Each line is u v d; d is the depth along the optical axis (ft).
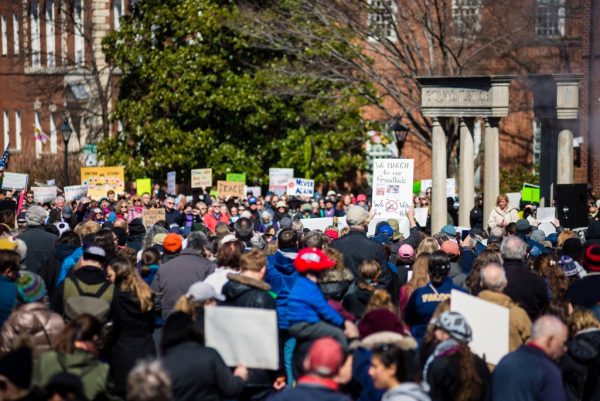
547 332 42.83
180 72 198.49
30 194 154.92
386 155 218.38
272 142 199.41
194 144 196.85
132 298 53.62
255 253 52.06
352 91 193.98
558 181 132.16
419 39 206.18
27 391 36.70
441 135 125.29
